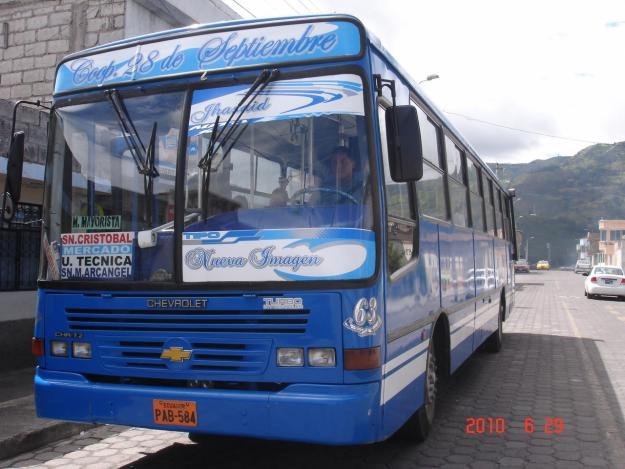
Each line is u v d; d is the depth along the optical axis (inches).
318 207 150.1
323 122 153.9
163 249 159.0
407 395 174.1
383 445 207.2
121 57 174.1
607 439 215.9
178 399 151.6
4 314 305.9
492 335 400.5
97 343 163.8
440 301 217.0
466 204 285.9
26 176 302.7
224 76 161.5
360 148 152.3
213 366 152.2
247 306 149.7
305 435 143.3
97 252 166.4
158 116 165.9
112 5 422.6
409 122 155.3
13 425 213.5
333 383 144.2
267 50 159.6
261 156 155.5
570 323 605.6
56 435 215.8
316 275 146.5
